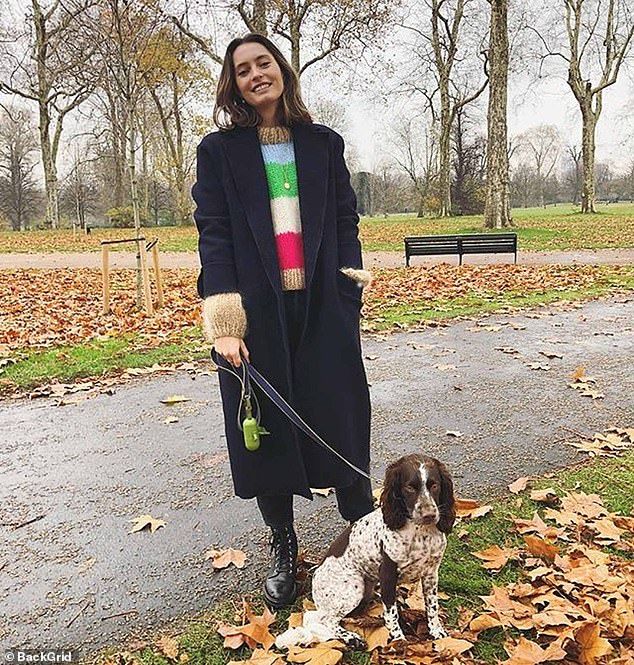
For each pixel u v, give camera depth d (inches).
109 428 208.1
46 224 1731.1
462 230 1104.2
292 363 113.2
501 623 105.3
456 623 108.1
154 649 106.0
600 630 101.6
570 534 134.3
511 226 1096.2
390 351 293.6
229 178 110.7
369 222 1695.4
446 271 593.0
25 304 446.0
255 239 109.0
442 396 229.0
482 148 2214.6
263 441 112.7
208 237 110.9
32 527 147.7
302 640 102.9
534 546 126.6
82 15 737.6
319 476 116.3
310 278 110.4
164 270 663.1
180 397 235.1
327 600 106.0
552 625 103.4
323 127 116.7
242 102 113.5
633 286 468.8
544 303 407.5
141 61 414.3
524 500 151.1
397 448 185.2
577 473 163.8
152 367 273.7
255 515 150.4
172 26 794.8
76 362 276.1
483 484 161.0
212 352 117.9
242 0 978.1
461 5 1535.4
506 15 1007.6
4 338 323.6
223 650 104.9
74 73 1183.6
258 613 114.7
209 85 1204.5
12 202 2364.7
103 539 141.7
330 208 114.7
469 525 139.3
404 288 484.1
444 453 180.7
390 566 99.5
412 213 3088.1
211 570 128.9
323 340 112.5
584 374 251.0
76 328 352.2
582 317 363.6
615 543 130.0
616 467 167.2
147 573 128.6
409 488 95.7
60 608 118.3
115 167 1979.6
